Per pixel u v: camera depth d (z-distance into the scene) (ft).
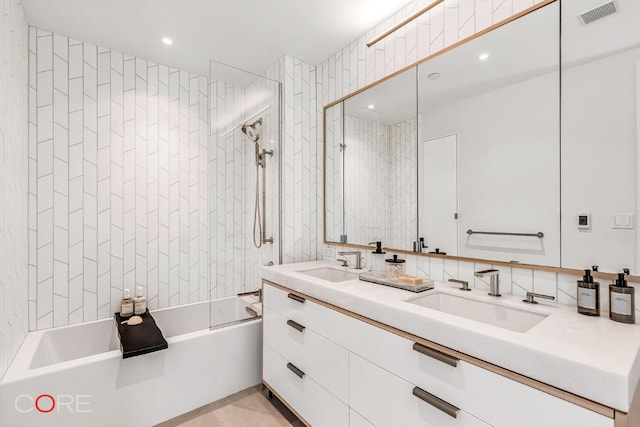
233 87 8.75
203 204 9.59
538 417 2.60
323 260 8.40
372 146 6.82
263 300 7.02
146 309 8.36
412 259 6.00
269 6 6.30
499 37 4.64
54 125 7.32
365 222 7.04
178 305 9.11
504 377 2.82
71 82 7.52
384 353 4.01
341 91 7.83
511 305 4.07
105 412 5.66
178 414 6.40
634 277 3.43
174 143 9.07
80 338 7.48
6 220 5.18
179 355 6.44
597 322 3.33
